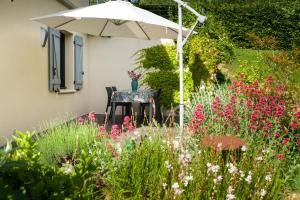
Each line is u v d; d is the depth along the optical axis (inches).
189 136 155.8
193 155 133.0
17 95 279.6
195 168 116.0
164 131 154.9
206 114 207.9
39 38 321.1
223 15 526.6
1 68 254.7
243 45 521.7
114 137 145.3
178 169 116.9
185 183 106.8
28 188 73.3
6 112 261.4
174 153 127.6
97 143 147.4
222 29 443.5
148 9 533.0
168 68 429.1
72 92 415.8
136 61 467.8
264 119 201.3
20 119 284.7
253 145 161.8
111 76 474.6
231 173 116.5
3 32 256.7
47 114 342.3
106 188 119.7
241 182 118.6
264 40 494.3
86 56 469.7
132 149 134.1
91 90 480.1
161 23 244.1
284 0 556.4
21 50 285.9
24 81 292.0
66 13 244.5
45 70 336.5
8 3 263.7
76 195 79.5
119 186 115.3
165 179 112.7
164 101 422.6
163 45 433.1
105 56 475.2
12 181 72.9
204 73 386.6
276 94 246.5
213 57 386.6
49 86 343.3
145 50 438.9
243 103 217.3
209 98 239.3
